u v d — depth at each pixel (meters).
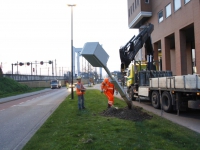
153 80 12.16
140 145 4.95
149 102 15.48
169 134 5.88
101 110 10.63
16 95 30.52
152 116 8.57
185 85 8.82
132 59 14.09
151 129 6.50
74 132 6.36
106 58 7.48
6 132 7.73
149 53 15.82
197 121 8.49
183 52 22.69
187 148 4.71
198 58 18.92
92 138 5.62
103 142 5.27
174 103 10.06
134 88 15.81
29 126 8.58
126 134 5.96
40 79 63.22
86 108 11.53
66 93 33.00
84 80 88.69
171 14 24.38
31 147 5.25
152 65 15.69
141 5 30.39
